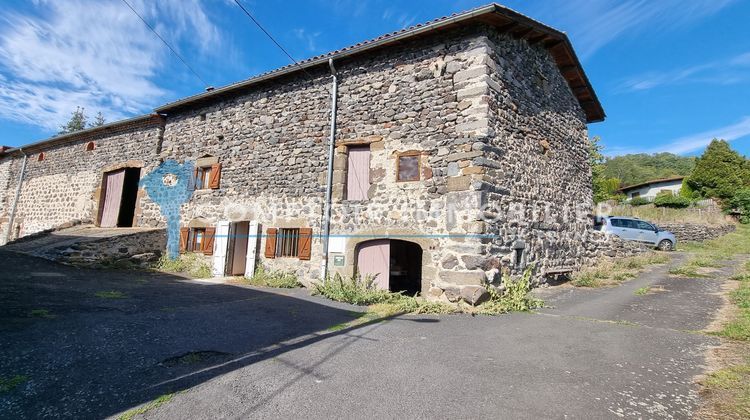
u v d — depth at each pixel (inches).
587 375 128.8
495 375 130.0
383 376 129.0
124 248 389.1
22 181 618.8
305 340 167.9
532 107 321.1
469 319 213.9
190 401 107.3
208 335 167.6
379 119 307.3
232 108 402.9
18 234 597.9
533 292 286.8
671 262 434.3
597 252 405.4
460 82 275.3
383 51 314.3
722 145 973.8
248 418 99.9
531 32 304.5
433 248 267.7
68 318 174.2
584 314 220.1
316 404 108.3
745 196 826.2
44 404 100.4
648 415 101.3
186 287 295.7
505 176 276.4
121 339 153.1
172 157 445.7
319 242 321.7
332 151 324.2
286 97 364.5
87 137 544.7
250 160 378.9
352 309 238.7
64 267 330.0
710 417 98.3
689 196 969.5
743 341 156.0
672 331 177.8
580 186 393.4
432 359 145.7
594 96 412.5
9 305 187.5
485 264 248.7
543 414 103.1
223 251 374.6
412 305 241.3
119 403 103.9
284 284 317.7
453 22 269.7
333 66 328.5
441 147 275.9
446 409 106.2
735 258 438.0
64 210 546.6
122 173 498.6
